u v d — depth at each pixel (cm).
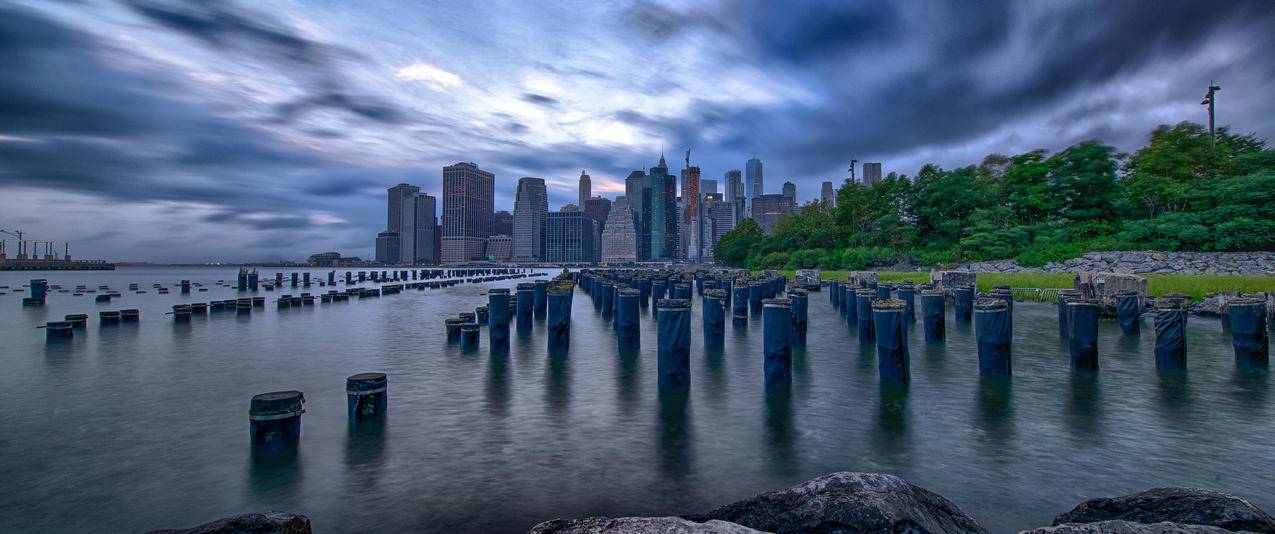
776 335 1401
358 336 2464
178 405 1258
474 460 884
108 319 2828
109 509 719
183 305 3042
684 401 1254
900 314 1416
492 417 1134
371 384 1103
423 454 912
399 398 1298
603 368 1664
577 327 2764
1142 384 1373
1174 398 1235
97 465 871
